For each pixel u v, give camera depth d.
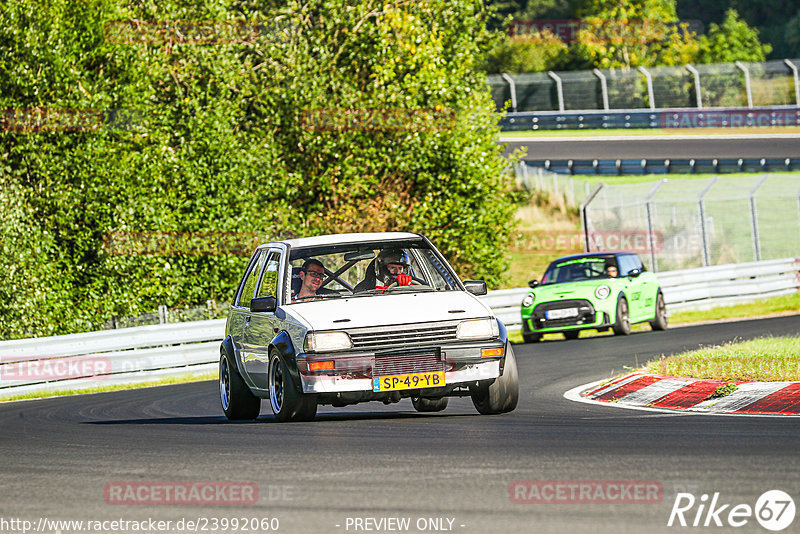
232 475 27.75
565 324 82.62
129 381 75.12
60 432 41.81
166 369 77.44
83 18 98.19
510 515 21.70
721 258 143.12
